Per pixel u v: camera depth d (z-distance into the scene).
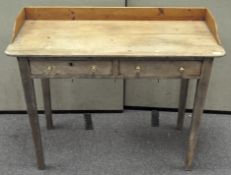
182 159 2.00
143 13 1.85
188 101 2.34
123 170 1.92
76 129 2.23
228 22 2.06
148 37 1.67
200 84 1.62
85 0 2.02
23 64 1.56
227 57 2.17
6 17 2.05
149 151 2.05
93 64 1.56
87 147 2.08
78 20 1.86
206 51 1.53
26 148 2.07
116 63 1.56
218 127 2.26
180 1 2.04
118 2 2.03
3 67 2.20
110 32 1.72
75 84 2.27
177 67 1.57
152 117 2.34
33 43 1.59
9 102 2.33
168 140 2.14
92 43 1.60
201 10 1.84
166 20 1.87
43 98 2.17
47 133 2.19
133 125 2.27
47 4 2.03
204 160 1.99
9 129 2.22
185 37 1.67
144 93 2.34
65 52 1.51
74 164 1.96
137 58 1.54
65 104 2.35
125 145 2.10
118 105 2.36
